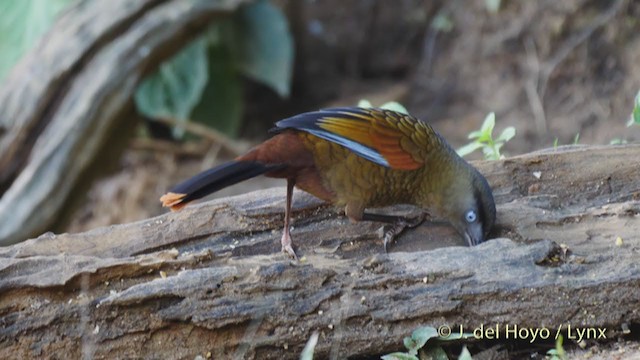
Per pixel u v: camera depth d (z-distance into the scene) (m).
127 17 18.47
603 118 20.94
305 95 25.23
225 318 8.47
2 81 19.91
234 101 23.33
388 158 9.63
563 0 22.19
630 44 21.23
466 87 23.72
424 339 8.46
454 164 9.98
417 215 10.34
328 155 9.56
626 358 8.51
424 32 25.17
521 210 10.03
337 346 8.57
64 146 17.27
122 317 8.52
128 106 18.55
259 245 9.74
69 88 17.81
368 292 8.67
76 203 18.11
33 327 8.48
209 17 19.64
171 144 23.23
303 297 8.62
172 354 8.52
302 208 10.12
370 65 25.56
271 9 22.69
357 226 10.06
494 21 23.50
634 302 8.73
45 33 18.42
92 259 8.80
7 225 16.66
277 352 8.59
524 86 22.41
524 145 21.34
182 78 21.88
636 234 9.42
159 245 9.57
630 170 10.47
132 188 21.98
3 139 17.41
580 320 8.75
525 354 8.90
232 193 21.27
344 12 25.86
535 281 8.73
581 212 9.92
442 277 8.76
